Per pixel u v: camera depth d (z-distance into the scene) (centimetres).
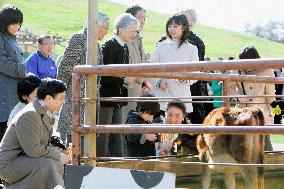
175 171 710
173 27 853
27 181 566
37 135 568
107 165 639
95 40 518
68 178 479
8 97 753
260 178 718
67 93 756
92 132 493
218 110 729
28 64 946
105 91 784
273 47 5494
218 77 627
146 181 452
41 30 4225
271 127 443
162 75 573
